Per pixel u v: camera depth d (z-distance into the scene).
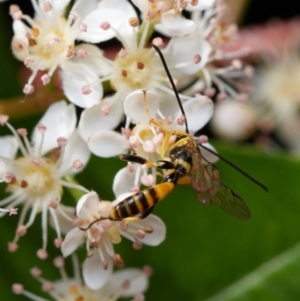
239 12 0.12
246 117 0.13
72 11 0.10
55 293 0.10
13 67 0.12
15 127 0.11
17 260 0.11
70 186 0.10
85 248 0.10
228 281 0.11
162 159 0.10
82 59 0.10
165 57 0.10
